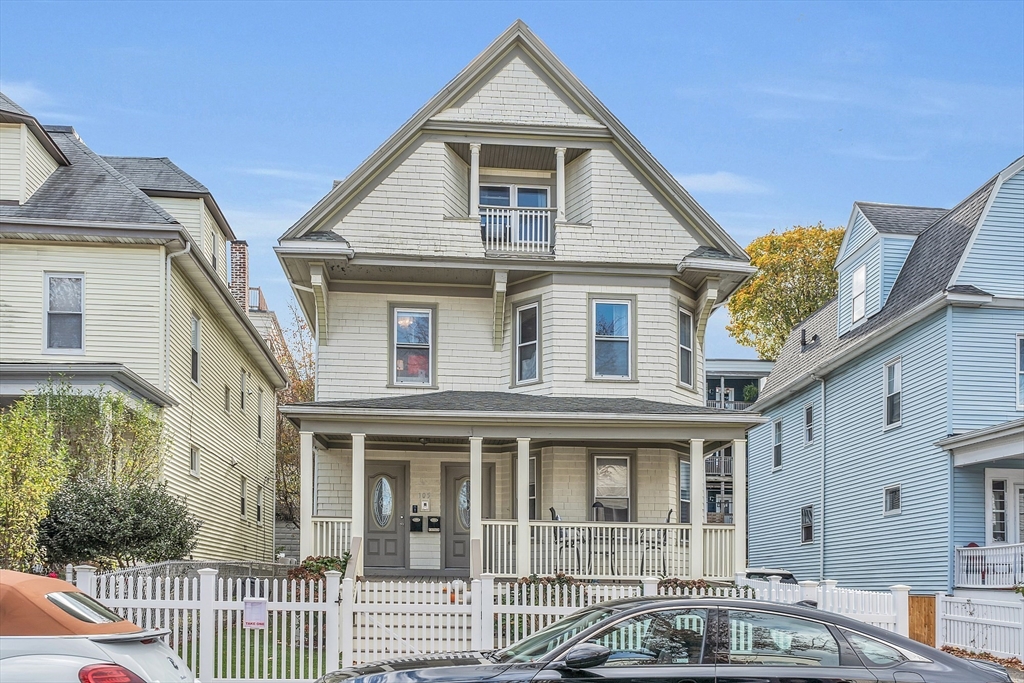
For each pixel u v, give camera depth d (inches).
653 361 895.7
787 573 953.5
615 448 892.6
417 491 903.7
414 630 569.0
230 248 1416.1
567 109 917.2
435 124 899.4
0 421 582.2
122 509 659.4
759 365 1918.1
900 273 1057.5
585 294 897.5
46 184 899.4
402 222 887.7
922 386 941.8
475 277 910.4
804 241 2025.1
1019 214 920.3
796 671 309.0
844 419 1126.4
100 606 338.3
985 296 887.1
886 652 314.3
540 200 962.7
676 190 911.0
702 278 917.8
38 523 614.2
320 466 904.3
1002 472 888.9
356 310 910.4
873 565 1033.5
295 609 544.7
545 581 753.0
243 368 1262.3
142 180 1045.2
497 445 913.5
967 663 315.9
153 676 309.4
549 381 884.0
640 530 804.6
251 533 1323.8
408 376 912.3
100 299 850.8
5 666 294.2
